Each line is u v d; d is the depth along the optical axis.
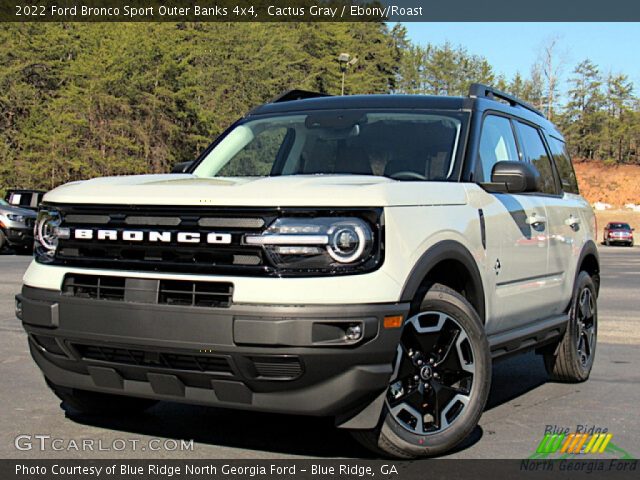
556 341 6.33
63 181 45.16
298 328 3.64
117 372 4.04
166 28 51.25
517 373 6.94
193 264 3.82
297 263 3.72
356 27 94.75
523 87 113.44
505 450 4.47
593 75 127.12
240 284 3.71
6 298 10.92
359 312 3.69
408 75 114.19
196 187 4.00
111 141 46.16
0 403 5.27
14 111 46.09
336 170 5.08
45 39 46.41
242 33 60.84
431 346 4.21
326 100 5.73
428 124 5.22
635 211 94.62
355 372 3.73
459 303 4.32
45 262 4.23
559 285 6.04
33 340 4.32
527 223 5.39
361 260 3.76
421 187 4.29
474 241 4.57
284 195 3.77
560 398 5.93
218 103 57.88
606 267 23.73
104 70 46.56
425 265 4.02
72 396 4.68
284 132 5.52
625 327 9.78
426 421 4.21
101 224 4.08
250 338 3.65
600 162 126.00
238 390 3.80
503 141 5.60
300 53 72.25
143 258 3.95
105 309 3.92
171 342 3.78
